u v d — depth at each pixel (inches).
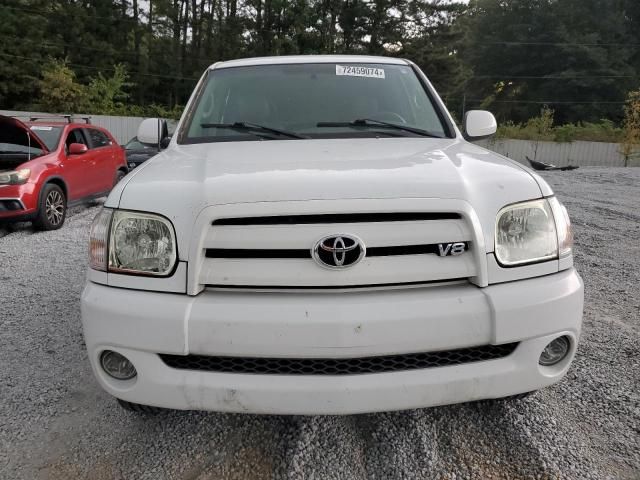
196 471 83.7
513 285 74.9
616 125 1738.4
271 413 72.8
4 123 277.3
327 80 130.4
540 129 1272.1
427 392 72.6
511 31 1973.4
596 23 1916.8
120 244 76.5
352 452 87.4
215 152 99.4
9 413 99.8
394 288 73.5
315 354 70.3
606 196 396.5
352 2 1624.0
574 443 88.1
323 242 71.2
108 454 88.2
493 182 79.8
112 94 1316.4
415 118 121.3
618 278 179.8
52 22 1497.3
